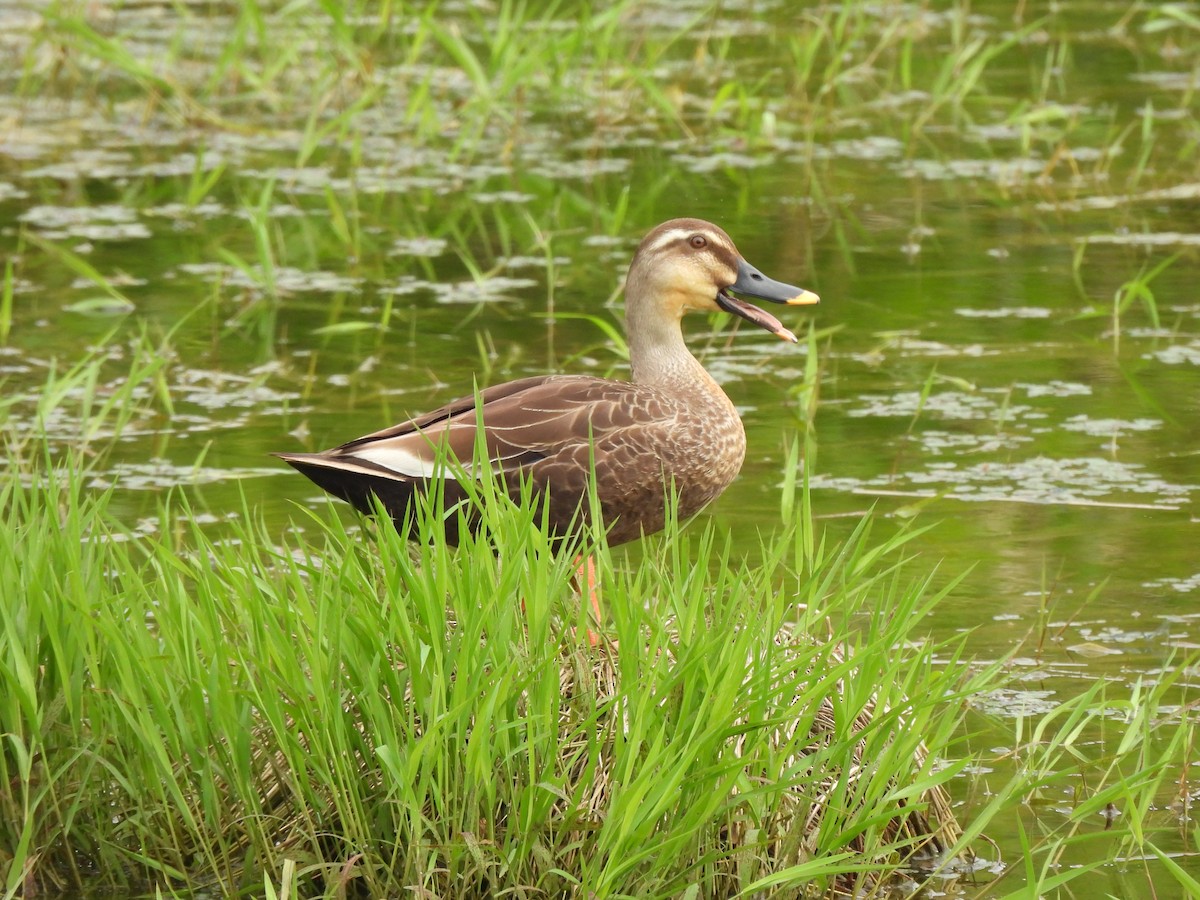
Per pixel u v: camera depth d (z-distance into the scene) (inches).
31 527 308.7
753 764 286.7
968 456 500.4
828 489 476.1
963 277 663.1
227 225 746.8
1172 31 1032.2
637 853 262.7
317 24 937.5
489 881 277.4
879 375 572.4
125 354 594.2
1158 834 308.2
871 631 298.5
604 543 307.6
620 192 783.1
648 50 891.4
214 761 294.2
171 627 293.0
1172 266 674.2
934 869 302.0
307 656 278.1
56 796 298.2
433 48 1009.5
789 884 283.7
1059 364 577.0
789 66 971.3
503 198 780.6
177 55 977.5
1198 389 552.4
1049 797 322.3
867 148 846.5
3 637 295.6
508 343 600.7
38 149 863.1
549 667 273.9
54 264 691.4
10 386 559.8
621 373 566.6
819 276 665.0
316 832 293.4
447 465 335.6
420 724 282.8
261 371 577.9
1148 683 361.4
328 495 378.6
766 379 572.7
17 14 1080.8
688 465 382.0
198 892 294.5
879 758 294.2
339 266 695.7
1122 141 840.3
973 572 420.8
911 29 1022.4
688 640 284.4
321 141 884.0
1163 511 458.3
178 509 460.4
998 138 863.1
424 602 281.4
